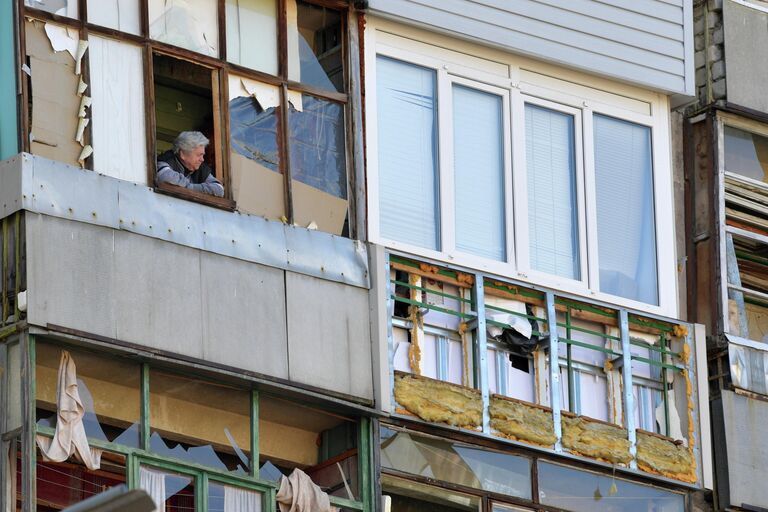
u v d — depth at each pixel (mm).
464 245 53281
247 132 50188
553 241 54812
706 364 55812
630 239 56188
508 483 51844
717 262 57562
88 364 46469
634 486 54031
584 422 53344
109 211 47062
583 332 54688
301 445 50344
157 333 47000
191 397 48219
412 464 50562
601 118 56562
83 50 47812
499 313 53031
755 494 55750
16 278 45594
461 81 54344
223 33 50188
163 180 48219
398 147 52969
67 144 47188
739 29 59750
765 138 59844
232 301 48438
